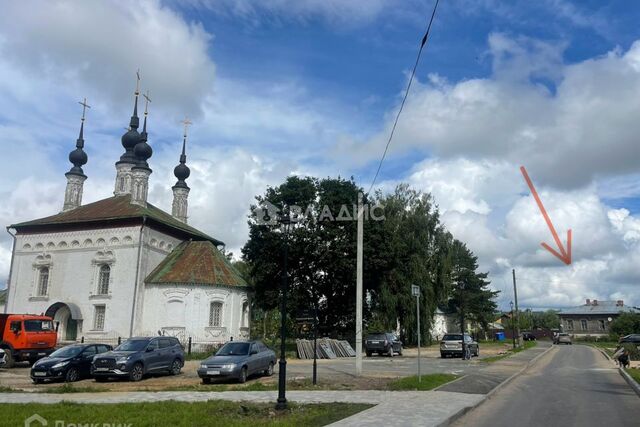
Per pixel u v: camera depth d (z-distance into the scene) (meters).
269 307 43.91
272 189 45.97
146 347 21.45
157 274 41.44
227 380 19.88
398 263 44.03
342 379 19.72
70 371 20.30
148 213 43.22
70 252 43.69
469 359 32.56
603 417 12.11
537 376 22.66
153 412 11.76
